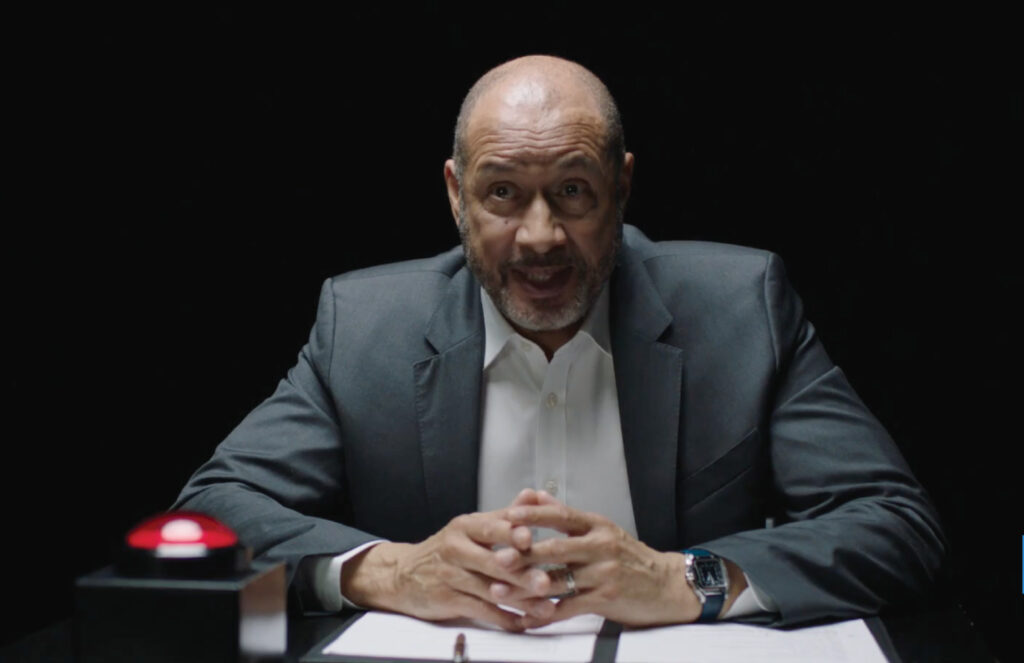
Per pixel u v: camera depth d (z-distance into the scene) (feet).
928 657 4.95
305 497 6.63
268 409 6.93
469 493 6.57
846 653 4.91
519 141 5.88
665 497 6.47
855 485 6.19
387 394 6.72
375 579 5.64
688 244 7.13
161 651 4.31
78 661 4.34
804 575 5.44
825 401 6.53
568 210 5.99
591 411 6.70
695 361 6.58
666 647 4.98
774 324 6.66
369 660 4.73
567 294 6.13
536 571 5.21
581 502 6.64
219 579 4.40
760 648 4.98
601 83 6.31
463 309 6.81
